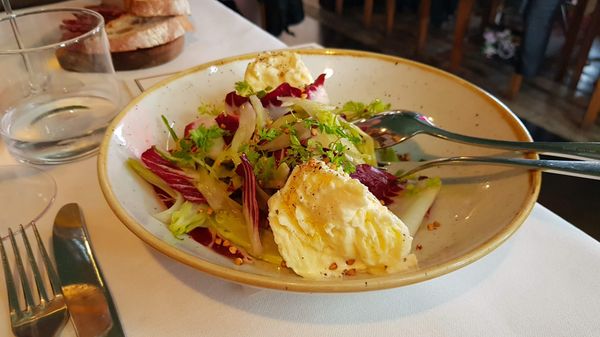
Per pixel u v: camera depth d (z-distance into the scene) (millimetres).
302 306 209
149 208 235
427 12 1118
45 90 342
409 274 176
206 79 327
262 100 292
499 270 224
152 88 302
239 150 264
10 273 215
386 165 284
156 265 227
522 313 204
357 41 1263
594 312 203
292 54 331
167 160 265
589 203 625
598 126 834
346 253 202
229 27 523
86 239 236
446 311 205
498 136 274
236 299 211
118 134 262
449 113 306
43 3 558
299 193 204
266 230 229
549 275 221
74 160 302
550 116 870
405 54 1178
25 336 188
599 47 1046
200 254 205
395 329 199
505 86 981
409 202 255
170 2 431
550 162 229
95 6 533
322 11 1453
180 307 207
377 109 313
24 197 269
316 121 269
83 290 206
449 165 277
